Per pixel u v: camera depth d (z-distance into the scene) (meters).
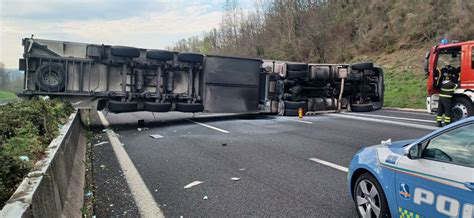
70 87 12.55
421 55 29.05
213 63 14.30
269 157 7.92
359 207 4.32
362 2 39.16
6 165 3.80
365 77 17.00
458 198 2.96
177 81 14.10
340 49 37.41
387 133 10.80
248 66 14.98
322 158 7.76
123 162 7.57
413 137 10.04
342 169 6.84
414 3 33.28
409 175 3.47
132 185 5.98
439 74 12.40
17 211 2.73
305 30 41.41
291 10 44.44
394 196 3.67
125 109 13.02
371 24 36.25
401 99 22.20
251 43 56.78
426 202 3.27
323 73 16.00
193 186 5.91
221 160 7.69
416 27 31.22
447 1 30.22
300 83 16.36
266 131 11.73
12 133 5.93
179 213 4.79
